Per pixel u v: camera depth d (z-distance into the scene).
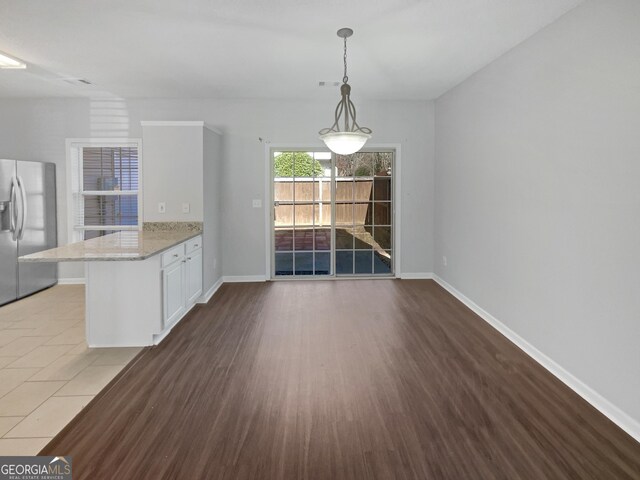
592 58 2.48
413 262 5.83
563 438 2.13
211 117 5.52
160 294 3.38
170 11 2.83
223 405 2.46
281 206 5.79
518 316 3.41
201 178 4.64
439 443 2.09
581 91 2.59
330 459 1.96
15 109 5.36
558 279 2.84
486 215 4.02
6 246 4.56
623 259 2.25
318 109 5.59
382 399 2.53
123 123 5.41
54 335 3.62
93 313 3.35
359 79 4.51
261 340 3.53
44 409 2.41
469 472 1.87
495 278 3.83
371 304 4.63
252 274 5.74
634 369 2.17
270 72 4.25
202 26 3.08
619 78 2.27
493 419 2.31
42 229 5.12
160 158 4.64
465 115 4.55
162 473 1.86
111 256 2.94
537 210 3.11
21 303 4.61
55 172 5.41
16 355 3.20
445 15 2.87
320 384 2.73
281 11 2.84
